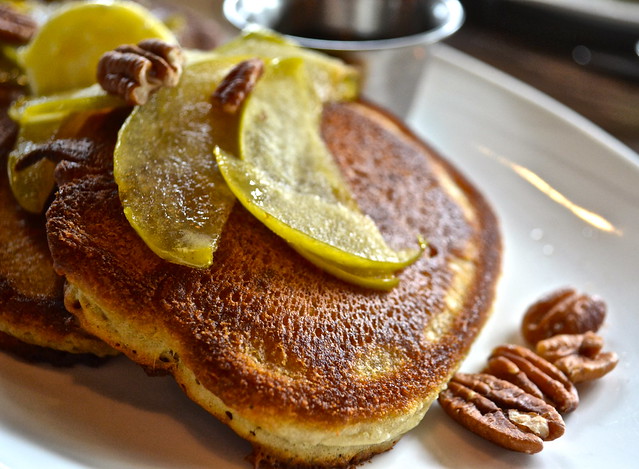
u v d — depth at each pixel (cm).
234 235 22
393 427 21
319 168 24
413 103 35
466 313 24
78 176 22
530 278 28
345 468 21
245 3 34
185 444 21
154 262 21
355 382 21
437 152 31
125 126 22
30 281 22
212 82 24
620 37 46
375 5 35
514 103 36
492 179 33
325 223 22
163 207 21
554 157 33
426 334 23
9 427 20
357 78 31
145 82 23
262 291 21
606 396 24
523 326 26
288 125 25
